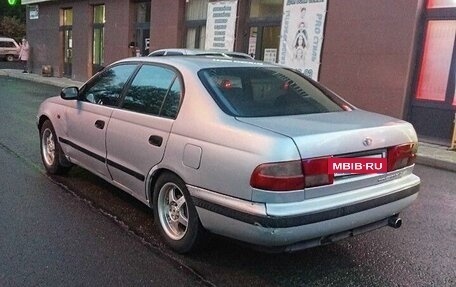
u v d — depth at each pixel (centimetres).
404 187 368
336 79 1096
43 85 2081
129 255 374
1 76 2562
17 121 1006
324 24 1109
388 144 354
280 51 1239
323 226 317
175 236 382
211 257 374
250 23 1349
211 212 333
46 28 2528
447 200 572
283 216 300
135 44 1891
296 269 362
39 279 331
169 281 336
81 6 2178
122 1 1888
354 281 347
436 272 366
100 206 483
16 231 411
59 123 550
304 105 389
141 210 475
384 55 1002
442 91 946
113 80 477
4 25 4591
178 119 370
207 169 333
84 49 2189
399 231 452
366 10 1023
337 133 325
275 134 310
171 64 410
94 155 480
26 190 525
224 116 343
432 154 827
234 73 397
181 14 1585
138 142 406
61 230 418
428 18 952
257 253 385
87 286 325
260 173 302
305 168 307
